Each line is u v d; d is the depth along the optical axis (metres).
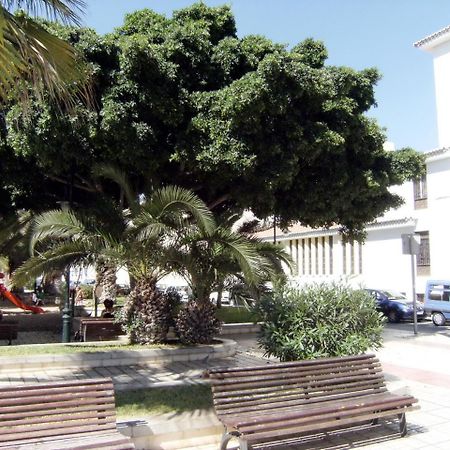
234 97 10.06
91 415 4.61
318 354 7.23
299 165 11.81
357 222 15.71
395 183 15.39
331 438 5.87
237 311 16.56
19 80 6.17
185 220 9.41
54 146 10.32
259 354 11.25
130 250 9.51
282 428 4.95
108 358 9.61
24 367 9.02
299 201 13.18
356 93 13.62
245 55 11.66
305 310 7.46
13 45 5.82
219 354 10.60
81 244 9.55
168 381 8.28
